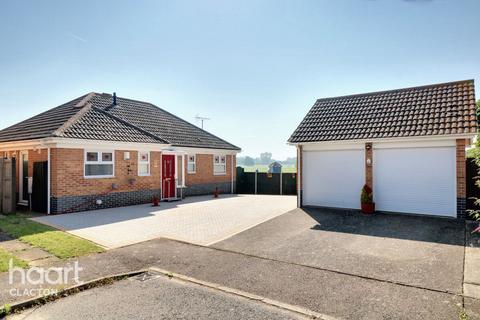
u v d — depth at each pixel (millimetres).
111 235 9695
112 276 6332
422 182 12859
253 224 11547
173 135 20812
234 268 6945
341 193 14773
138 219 12375
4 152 16594
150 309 5082
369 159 13781
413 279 6250
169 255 7840
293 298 5465
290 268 6941
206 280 6273
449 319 4719
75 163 13742
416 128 12766
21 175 15305
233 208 15453
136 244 8781
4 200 13211
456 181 12148
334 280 6250
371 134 13547
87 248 8195
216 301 5383
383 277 6379
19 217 12359
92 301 5379
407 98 14883
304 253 8023
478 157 10008
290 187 23641
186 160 20688
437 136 12008
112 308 5117
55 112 18141
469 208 12273
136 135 16500
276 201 18641
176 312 4980
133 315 4879
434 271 6668
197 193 21578
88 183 14227
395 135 12875
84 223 11438
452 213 12281
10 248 8109
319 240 9281
